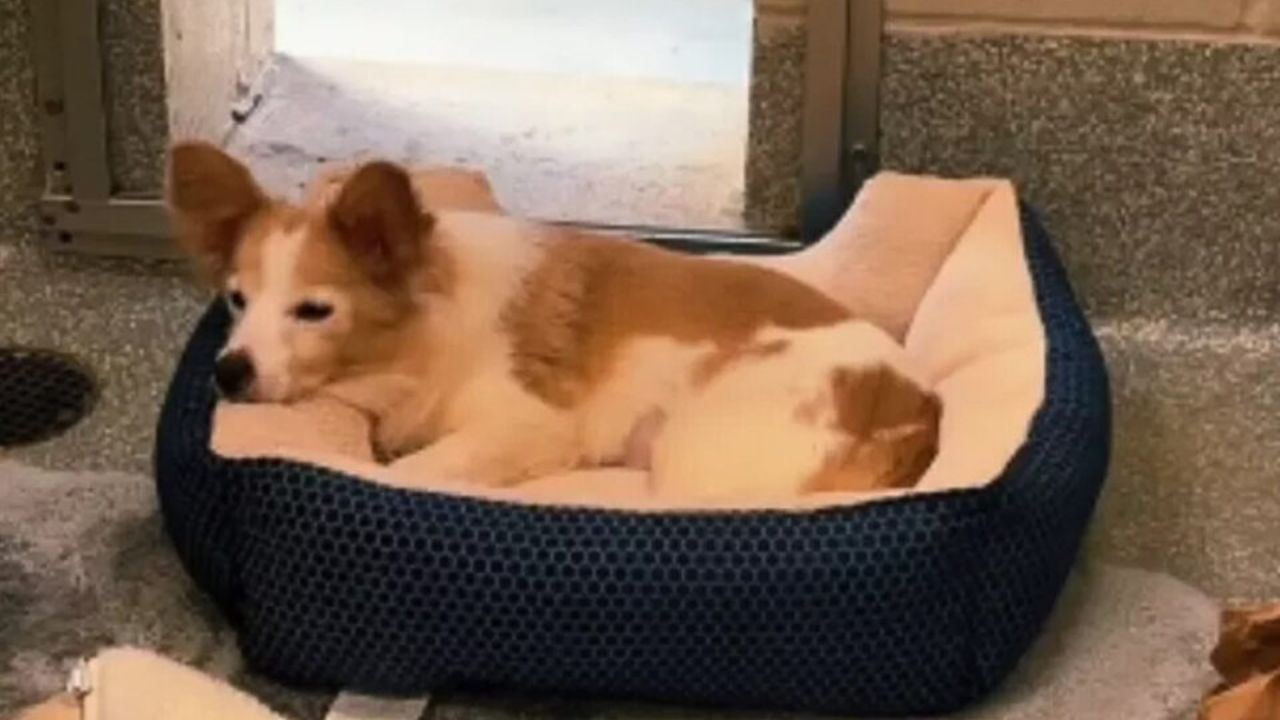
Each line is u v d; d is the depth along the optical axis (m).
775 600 1.73
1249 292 2.31
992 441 1.82
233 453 1.80
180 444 1.86
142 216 2.36
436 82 2.69
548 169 2.49
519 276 1.94
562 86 2.70
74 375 2.23
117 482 2.07
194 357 1.94
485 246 1.94
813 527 1.74
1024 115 2.25
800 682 1.78
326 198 1.91
